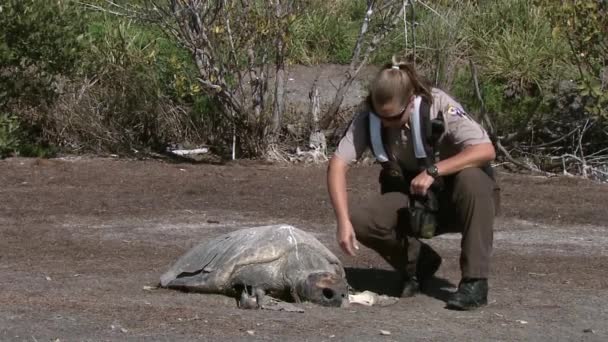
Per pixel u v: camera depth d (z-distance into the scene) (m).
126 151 15.98
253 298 8.09
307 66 18.70
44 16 15.38
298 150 15.89
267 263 8.20
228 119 15.83
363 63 15.98
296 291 8.15
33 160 14.95
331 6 19.73
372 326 7.60
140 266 9.76
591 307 8.47
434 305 8.45
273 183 13.89
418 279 8.88
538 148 15.98
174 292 8.61
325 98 17.30
